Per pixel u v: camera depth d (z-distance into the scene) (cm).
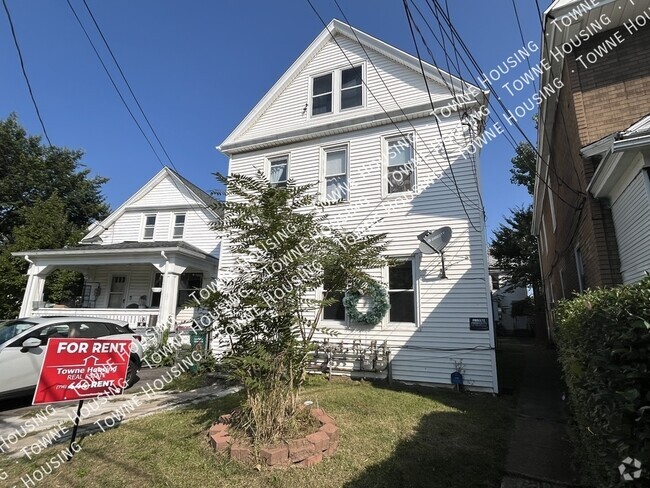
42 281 1273
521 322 2230
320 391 634
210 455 356
